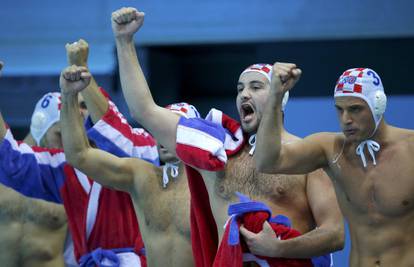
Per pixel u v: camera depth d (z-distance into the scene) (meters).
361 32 33.84
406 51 33.53
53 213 22.86
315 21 34.31
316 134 16.58
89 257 21.61
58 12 36.62
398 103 32.88
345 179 16.17
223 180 17.25
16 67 37.28
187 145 16.94
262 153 15.66
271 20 34.72
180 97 38.53
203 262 17.81
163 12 35.59
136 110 17.27
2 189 22.80
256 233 16.30
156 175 19.70
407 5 33.41
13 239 22.64
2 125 22.09
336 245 16.42
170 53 37.34
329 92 34.28
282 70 15.23
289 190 16.88
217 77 38.66
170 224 19.28
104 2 36.25
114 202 21.67
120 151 20.97
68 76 18.12
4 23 37.06
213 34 35.25
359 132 15.79
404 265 15.70
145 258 21.44
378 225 15.91
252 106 17.38
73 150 19.12
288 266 16.34
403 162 15.80
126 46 17.30
